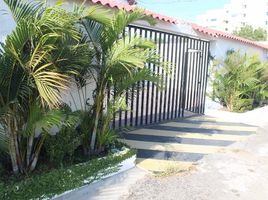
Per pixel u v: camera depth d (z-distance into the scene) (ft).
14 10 12.87
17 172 13.88
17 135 13.69
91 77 17.93
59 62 13.70
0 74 11.85
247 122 32.91
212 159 20.27
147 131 26.27
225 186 16.28
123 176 16.80
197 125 29.78
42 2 12.60
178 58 30.71
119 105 17.47
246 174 17.99
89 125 17.60
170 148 22.07
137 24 24.40
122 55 15.37
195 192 15.38
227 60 39.17
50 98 11.38
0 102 12.38
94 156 17.28
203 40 34.45
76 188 14.75
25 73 12.22
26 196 12.80
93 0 19.22
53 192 13.75
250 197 15.16
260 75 43.29
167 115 30.76
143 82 22.40
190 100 34.50
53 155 15.12
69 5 18.31
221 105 41.04
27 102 13.29
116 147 18.79
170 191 15.37
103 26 16.81
